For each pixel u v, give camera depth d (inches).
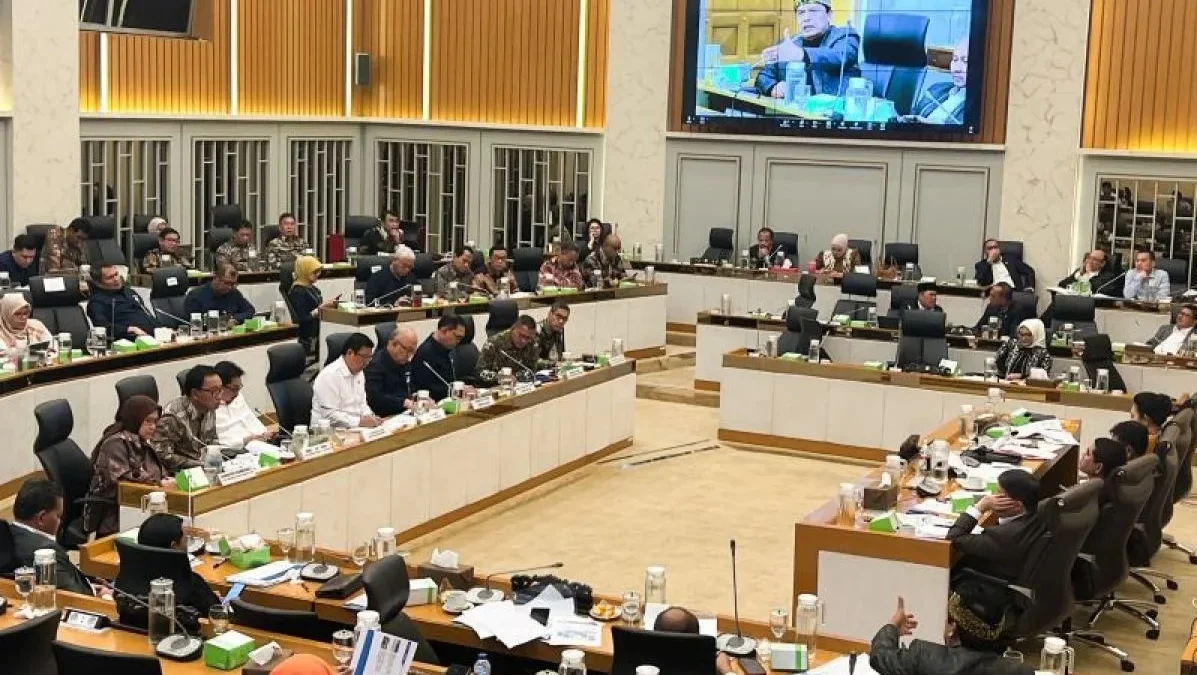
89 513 318.7
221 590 257.8
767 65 724.0
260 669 211.8
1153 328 602.2
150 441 342.0
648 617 248.5
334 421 397.4
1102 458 336.8
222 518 314.7
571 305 618.2
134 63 695.7
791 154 729.6
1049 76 678.5
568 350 617.9
